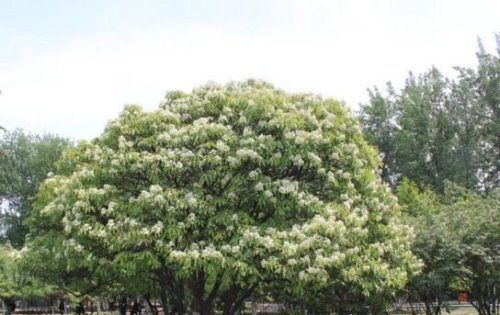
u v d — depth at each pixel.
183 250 13.51
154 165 14.38
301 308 20.48
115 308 47.09
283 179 14.70
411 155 47.66
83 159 16.83
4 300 35.34
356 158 15.58
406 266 16.33
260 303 28.42
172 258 13.00
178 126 15.68
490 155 49.34
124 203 14.15
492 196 25.09
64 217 14.55
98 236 13.62
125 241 13.40
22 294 30.22
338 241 13.95
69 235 14.88
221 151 14.32
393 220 16.91
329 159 15.44
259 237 13.25
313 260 13.34
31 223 17.23
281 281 14.20
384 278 14.91
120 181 14.97
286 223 14.32
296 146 14.66
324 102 16.83
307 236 13.54
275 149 14.64
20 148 65.75
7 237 64.62
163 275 15.83
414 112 48.50
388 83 52.62
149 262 13.35
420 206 29.41
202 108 16.02
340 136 15.61
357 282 14.38
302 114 15.50
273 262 12.98
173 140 14.81
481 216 20.67
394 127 51.38
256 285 15.45
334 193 15.46
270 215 14.72
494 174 49.75
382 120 51.50
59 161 17.86
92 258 14.23
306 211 14.58
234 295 15.95
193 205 13.71
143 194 13.73
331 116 16.09
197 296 15.70
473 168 47.31
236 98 15.88
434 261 18.88
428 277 18.83
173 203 13.81
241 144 14.47
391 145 50.78
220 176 14.47
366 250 14.82
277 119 14.73
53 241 15.73
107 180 14.91
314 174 15.38
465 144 47.72
